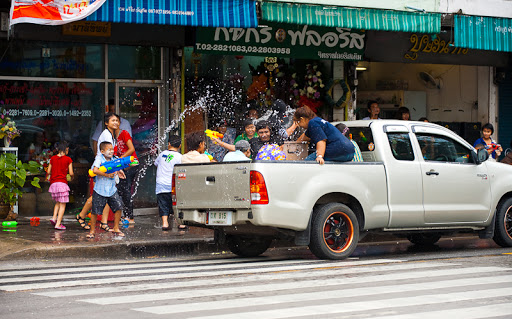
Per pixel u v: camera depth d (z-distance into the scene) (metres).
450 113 18.97
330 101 16.47
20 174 12.86
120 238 11.47
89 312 6.59
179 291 7.66
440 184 10.97
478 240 13.23
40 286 8.05
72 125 14.23
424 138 11.04
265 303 6.98
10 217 13.23
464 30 16.05
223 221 9.84
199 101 15.27
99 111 14.43
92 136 14.40
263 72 15.82
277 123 12.07
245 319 6.27
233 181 9.62
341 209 10.06
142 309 6.71
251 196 9.42
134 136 14.73
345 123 11.13
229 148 12.17
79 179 14.31
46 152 14.04
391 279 8.41
